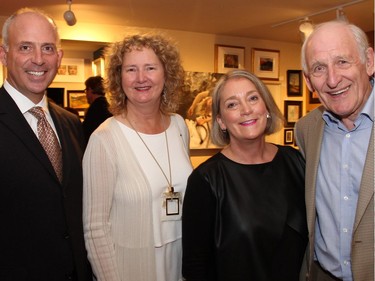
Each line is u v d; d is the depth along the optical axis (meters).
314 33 1.34
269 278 1.36
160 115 1.74
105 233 1.43
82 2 3.32
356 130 1.34
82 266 1.47
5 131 1.33
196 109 4.66
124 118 1.62
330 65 1.27
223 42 4.84
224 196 1.41
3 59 1.48
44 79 1.45
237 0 3.36
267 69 5.18
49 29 1.46
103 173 1.43
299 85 5.50
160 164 1.59
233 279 1.35
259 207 1.39
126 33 1.66
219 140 1.62
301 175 1.55
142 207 1.46
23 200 1.32
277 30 4.58
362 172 1.27
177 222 1.59
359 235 1.23
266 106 1.50
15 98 1.43
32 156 1.36
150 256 1.48
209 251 1.42
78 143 1.64
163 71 1.63
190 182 1.45
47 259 1.37
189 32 4.61
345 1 3.44
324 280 1.46
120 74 1.62
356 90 1.28
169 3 3.41
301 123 1.62
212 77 4.74
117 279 1.42
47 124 1.49
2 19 3.66
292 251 1.42
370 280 1.23
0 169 1.29
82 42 4.18
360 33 1.30
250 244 1.35
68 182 1.45
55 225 1.38
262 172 1.47
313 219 1.42
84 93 4.71
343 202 1.35
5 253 1.30
